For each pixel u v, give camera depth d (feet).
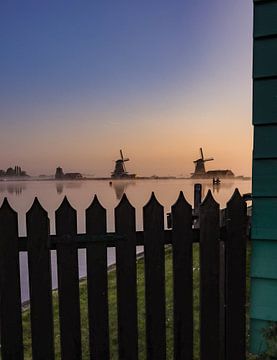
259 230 6.97
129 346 7.00
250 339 7.20
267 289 7.00
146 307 6.93
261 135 6.89
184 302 6.91
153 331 6.97
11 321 6.82
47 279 6.72
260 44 6.82
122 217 6.73
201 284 6.95
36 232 6.64
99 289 6.82
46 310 6.79
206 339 7.06
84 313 12.75
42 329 6.82
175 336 7.01
